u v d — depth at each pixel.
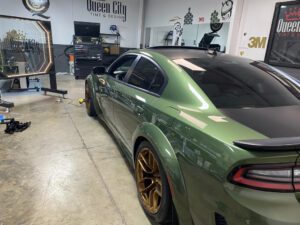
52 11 8.27
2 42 4.50
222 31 6.30
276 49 4.84
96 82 3.23
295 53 4.50
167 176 1.35
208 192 1.06
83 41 7.75
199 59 1.81
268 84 1.65
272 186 0.89
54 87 5.33
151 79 1.84
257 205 0.89
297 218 0.87
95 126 3.46
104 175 2.21
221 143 1.02
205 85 1.49
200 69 1.64
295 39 4.47
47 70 5.10
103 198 1.89
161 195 1.49
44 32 4.92
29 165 2.32
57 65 8.80
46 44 4.99
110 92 2.51
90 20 8.97
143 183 1.77
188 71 1.60
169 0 8.27
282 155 0.90
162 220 1.55
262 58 5.26
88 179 2.13
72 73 8.72
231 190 0.95
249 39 5.51
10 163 2.34
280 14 4.68
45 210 1.72
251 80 1.64
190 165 1.17
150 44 9.59
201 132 1.14
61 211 1.72
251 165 0.92
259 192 0.90
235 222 0.94
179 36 8.00
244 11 5.57
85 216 1.69
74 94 5.51
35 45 4.92
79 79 7.75
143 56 2.13
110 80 2.63
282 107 1.40
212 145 1.06
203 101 1.37
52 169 2.27
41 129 3.27
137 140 1.81
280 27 4.71
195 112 1.32
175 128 1.32
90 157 2.54
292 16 4.48
